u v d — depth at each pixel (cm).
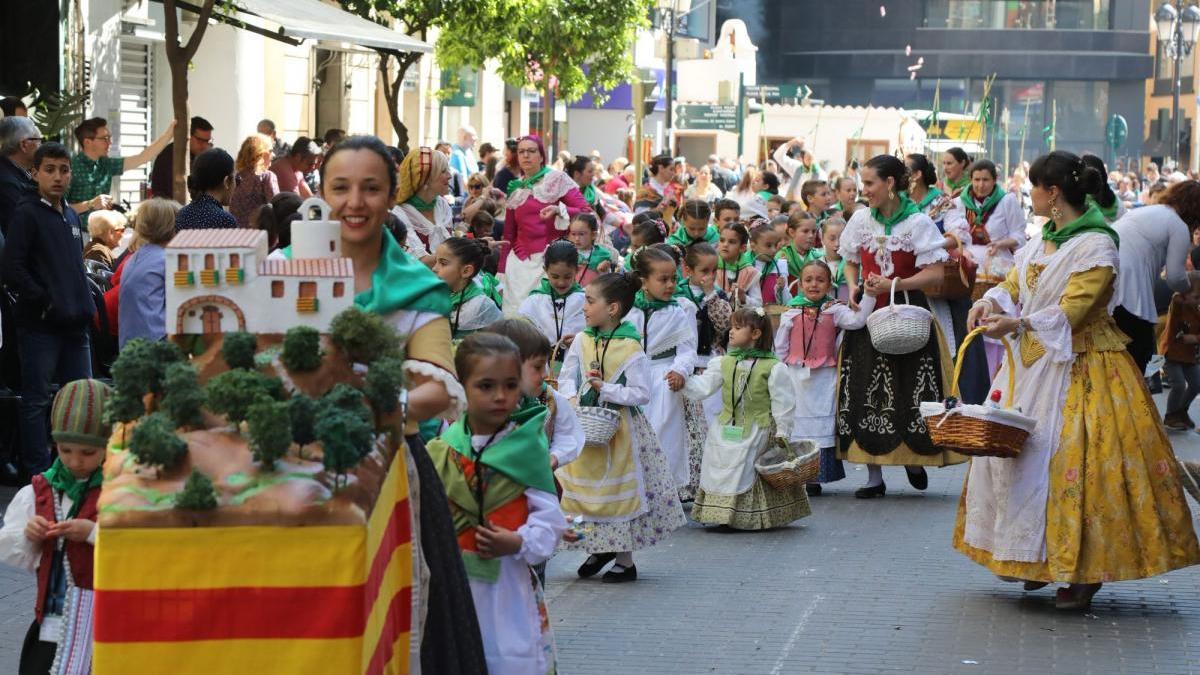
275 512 364
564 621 773
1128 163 7494
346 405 380
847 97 8281
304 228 452
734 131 3638
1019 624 766
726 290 1266
